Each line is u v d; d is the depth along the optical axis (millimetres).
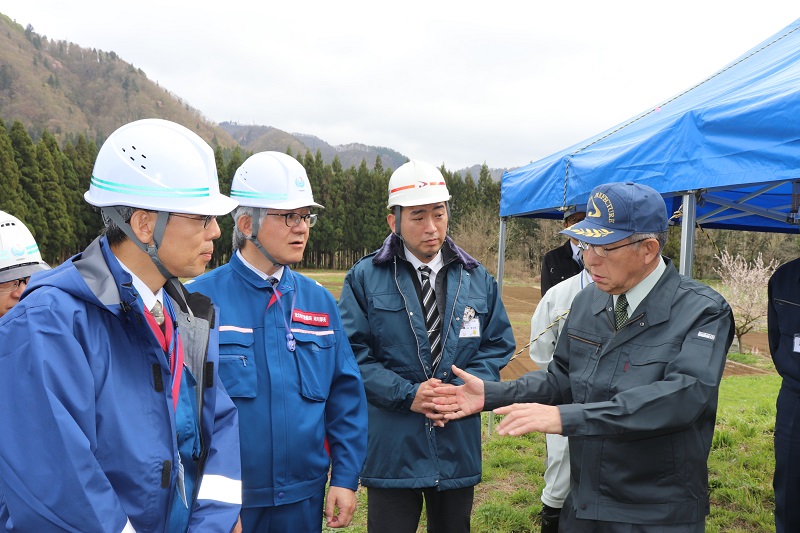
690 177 2785
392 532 2506
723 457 5055
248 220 2078
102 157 1384
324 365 2135
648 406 1645
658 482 1771
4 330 1189
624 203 1803
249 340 2016
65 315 1224
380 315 2566
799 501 2789
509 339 2787
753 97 2506
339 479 2121
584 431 1653
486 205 55844
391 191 2605
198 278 2123
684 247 2912
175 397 1454
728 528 3807
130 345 1348
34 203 42031
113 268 1335
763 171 2381
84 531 1133
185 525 1448
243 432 1948
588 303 2064
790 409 2811
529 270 38250
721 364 1730
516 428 1660
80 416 1192
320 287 2268
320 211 56812
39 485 1124
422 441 2475
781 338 2924
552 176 4270
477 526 3787
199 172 1408
